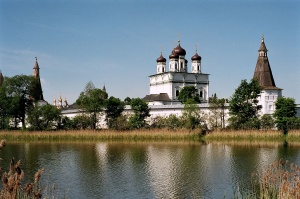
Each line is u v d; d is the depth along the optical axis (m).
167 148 66.75
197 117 93.50
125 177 39.69
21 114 104.12
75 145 73.38
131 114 99.94
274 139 78.75
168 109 106.25
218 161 50.28
